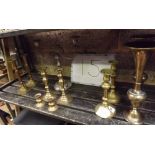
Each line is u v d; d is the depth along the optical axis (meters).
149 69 0.71
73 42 0.84
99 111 0.60
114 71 0.64
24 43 1.03
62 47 0.90
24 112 0.89
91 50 0.82
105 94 0.59
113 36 0.73
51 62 1.00
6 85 0.92
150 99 0.65
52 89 0.83
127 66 0.76
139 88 0.50
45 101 0.73
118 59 0.77
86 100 0.70
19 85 0.92
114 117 0.58
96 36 0.77
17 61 1.07
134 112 0.55
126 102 0.65
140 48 0.41
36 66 1.09
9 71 0.97
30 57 1.08
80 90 0.78
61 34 0.86
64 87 0.77
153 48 0.41
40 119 0.82
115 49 0.75
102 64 0.74
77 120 0.59
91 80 0.79
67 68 0.94
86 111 0.63
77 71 0.82
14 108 1.09
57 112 0.65
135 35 0.62
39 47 0.99
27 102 0.75
